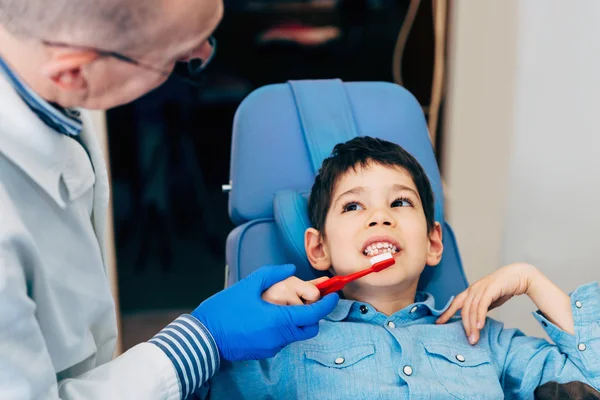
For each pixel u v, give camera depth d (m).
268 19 2.91
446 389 0.98
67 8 0.52
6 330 0.58
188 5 0.54
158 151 3.03
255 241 1.17
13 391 0.59
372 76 2.98
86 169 0.72
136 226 3.02
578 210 1.44
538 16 1.43
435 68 2.03
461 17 1.88
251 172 1.22
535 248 1.54
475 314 1.05
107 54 0.55
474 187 1.86
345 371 0.99
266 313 0.80
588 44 1.35
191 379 0.75
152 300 2.54
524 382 1.03
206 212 3.14
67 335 0.70
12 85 0.60
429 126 2.07
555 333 1.03
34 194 0.66
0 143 0.61
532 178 1.51
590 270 1.45
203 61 0.62
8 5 0.52
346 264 1.06
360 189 1.08
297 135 1.24
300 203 1.17
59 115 0.62
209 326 0.79
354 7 2.90
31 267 0.63
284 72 2.98
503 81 1.64
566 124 1.43
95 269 0.75
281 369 0.99
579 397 0.98
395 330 1.04
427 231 1.13
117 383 0.68
